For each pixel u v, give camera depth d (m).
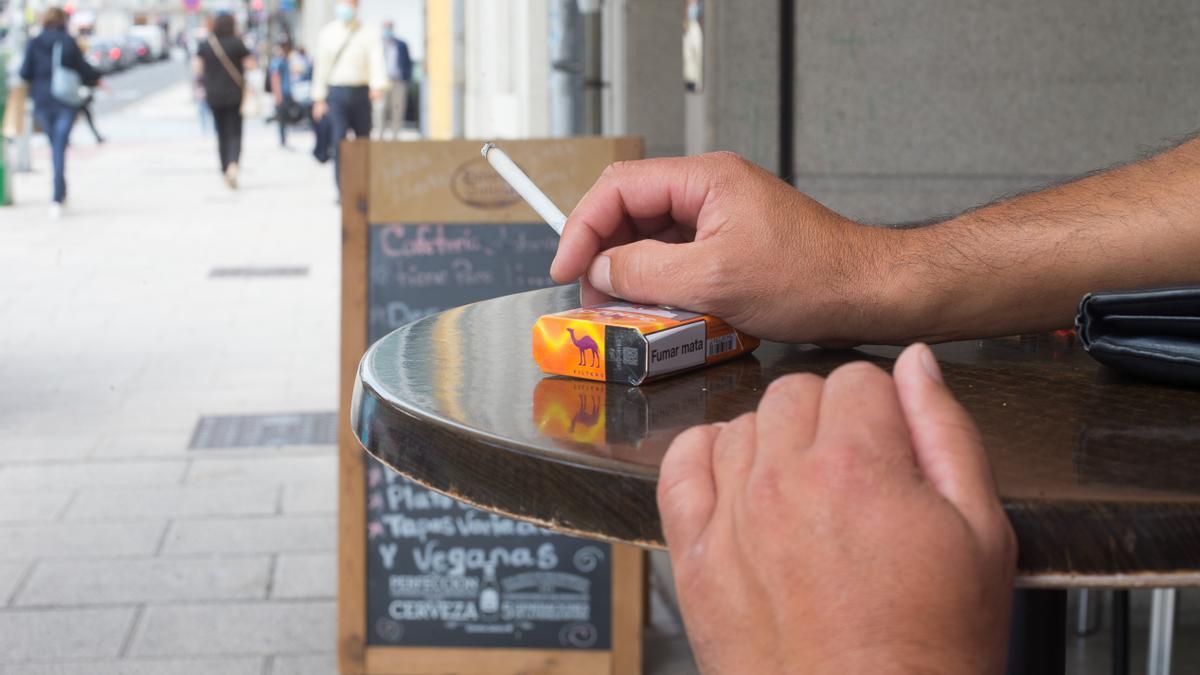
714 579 0.49
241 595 3.31
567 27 4.52
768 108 2.94
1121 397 0.78
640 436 0.67
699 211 0.96
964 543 0.46
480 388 0.80
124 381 5.56
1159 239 0.88
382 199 2.90
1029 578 0.53
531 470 0.63
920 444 0.50
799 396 0.52
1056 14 2.86
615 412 0.73
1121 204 0.90
